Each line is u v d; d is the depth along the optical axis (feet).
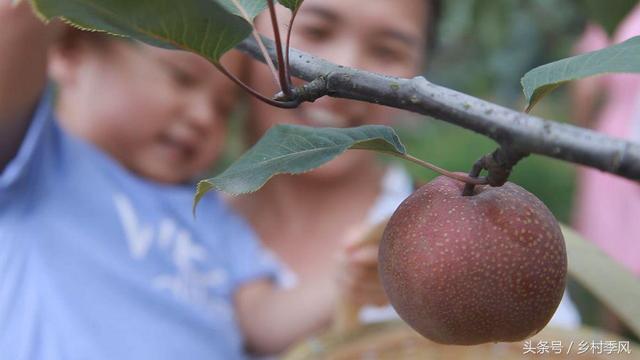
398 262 0.85
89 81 2.18
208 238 2.31
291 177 2.60
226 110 2.34
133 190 2.15
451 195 0.85
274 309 2.49
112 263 2.01
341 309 1.84
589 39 3.18
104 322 1.95
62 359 1.86
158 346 2.02
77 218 2.00
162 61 2.15
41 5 0.77
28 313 1.86
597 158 0.65
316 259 2.58
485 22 3.76
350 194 2.62
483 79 5.59
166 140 2.22
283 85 0.79
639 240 3.07
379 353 1.65
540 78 0.81
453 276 0.81
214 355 2.17
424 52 2.60
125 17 0.79
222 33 0.79
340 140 0.85
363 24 2.22
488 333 0.84
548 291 0.83
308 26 2.24
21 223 1.92
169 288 2.11
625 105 3.09
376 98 0.77
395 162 2.80
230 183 0.83
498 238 0.81
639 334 1.27
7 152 1.92
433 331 0.85
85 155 2.10
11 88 1.75
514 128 0.69
